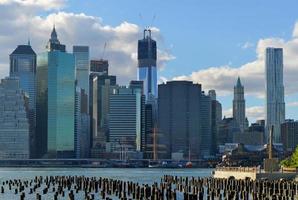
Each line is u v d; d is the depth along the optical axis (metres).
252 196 134.50
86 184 176.88
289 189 137.12
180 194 161.62
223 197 141.00
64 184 190.12
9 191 175.25
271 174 177.75
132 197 140.75
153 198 127.50
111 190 160.25
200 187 162.38
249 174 182.62
